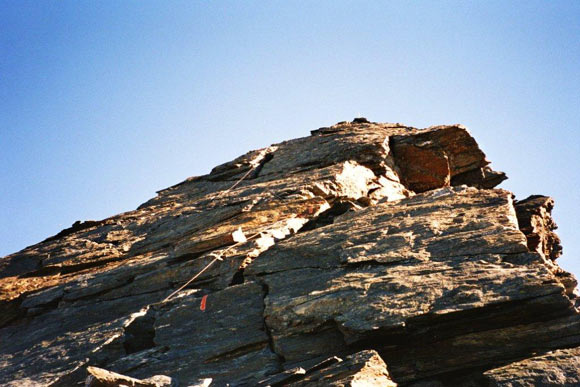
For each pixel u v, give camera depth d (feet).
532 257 70.74
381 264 75.41
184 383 71.15
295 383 64.90
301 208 98.68
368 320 67.41
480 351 66.54
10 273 110.93
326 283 75.00
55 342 83.35
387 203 92.94
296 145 130.21
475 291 67.05
